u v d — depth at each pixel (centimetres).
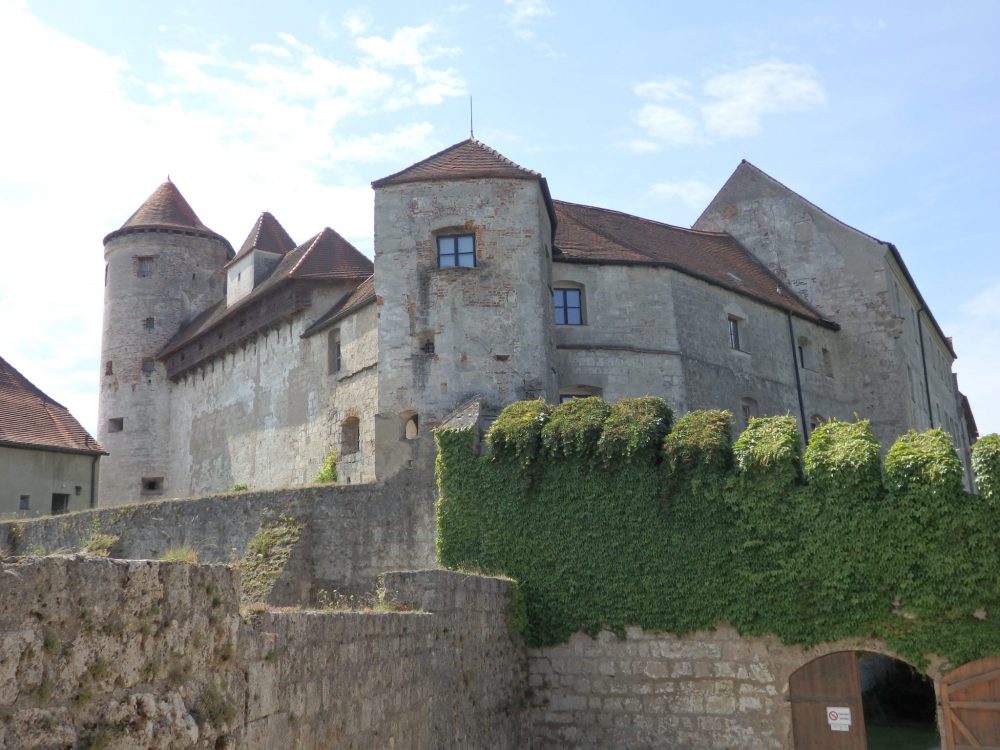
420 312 2939
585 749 1962
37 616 614
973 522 1728
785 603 1869
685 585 1959
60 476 4144
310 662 992
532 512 2130
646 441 2042
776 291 4050
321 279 3797
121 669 686
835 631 1820
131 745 677
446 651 1483
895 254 4181
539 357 2912
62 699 627
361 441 3256
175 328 5381
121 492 5131
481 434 2369
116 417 5256
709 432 1998
